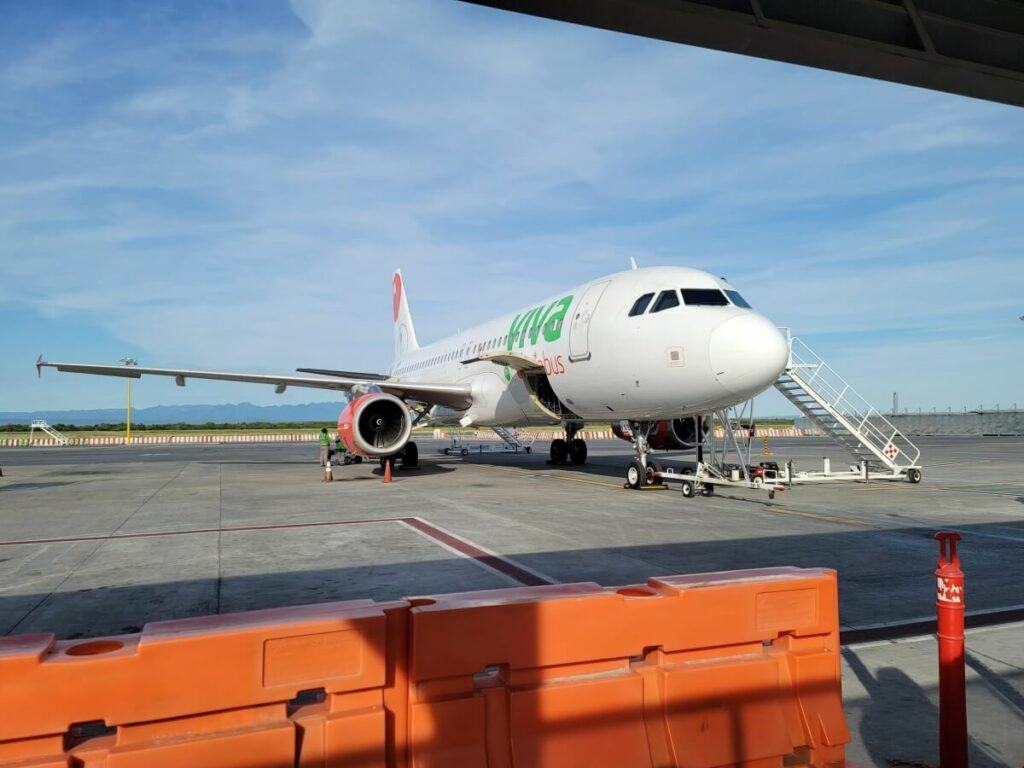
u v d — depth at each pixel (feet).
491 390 65.57
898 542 29.48
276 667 9.07
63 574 24.22
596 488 51.83
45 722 8.14
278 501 45.14
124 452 134.31
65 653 8.61
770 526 33.65
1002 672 14.94
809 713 11.43
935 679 14.60
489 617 10.06
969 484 55.11
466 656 9.91
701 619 11.15
